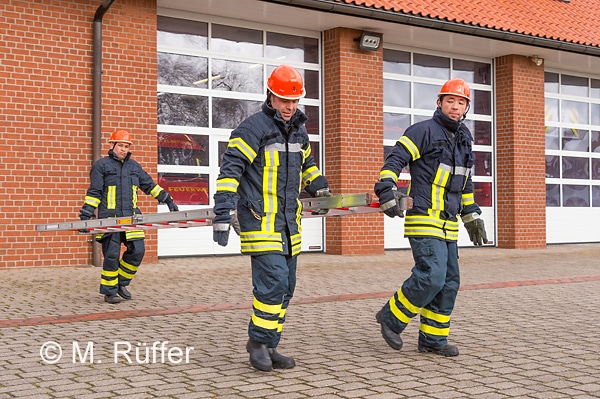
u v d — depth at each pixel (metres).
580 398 4.35
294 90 4.96
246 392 4.45
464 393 4.44
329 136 14.71
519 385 4.64
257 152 4.97
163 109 13.12
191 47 13.45
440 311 5.56
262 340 4.98
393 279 10.50
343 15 13.61
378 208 5.26
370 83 14.86
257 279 5.00
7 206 11.15
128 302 8.17
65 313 7.39
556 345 5.93
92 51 11.83
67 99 11.62
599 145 19.44
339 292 9.11
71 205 11.62
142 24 12.27
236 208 5.02
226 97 13.82
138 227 6.99
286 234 5.07
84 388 4.55
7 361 5.29
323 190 5.38
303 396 4.36
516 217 17.12
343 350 5.71
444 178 5.49
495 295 8.98
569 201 18.75
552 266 12.74
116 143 8.29
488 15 15.66
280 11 13.41
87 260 11.75
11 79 11.20
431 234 5.45
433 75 16.56
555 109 18.61
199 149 13.50
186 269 11.52
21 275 10.47
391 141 15.82
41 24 11.43
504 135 17.34
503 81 17.36
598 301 8.48
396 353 5.61
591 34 17.20
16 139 11.23
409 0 14.69
